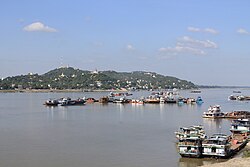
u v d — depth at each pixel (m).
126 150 98.38
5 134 124.44
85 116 192.25
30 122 161.88
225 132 134.50
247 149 101.12
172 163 85.12
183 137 97.75
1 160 86.25
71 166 81.38
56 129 138.00
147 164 84.00
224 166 74.06
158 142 110.50
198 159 89.06
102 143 108.19
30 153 93.69
